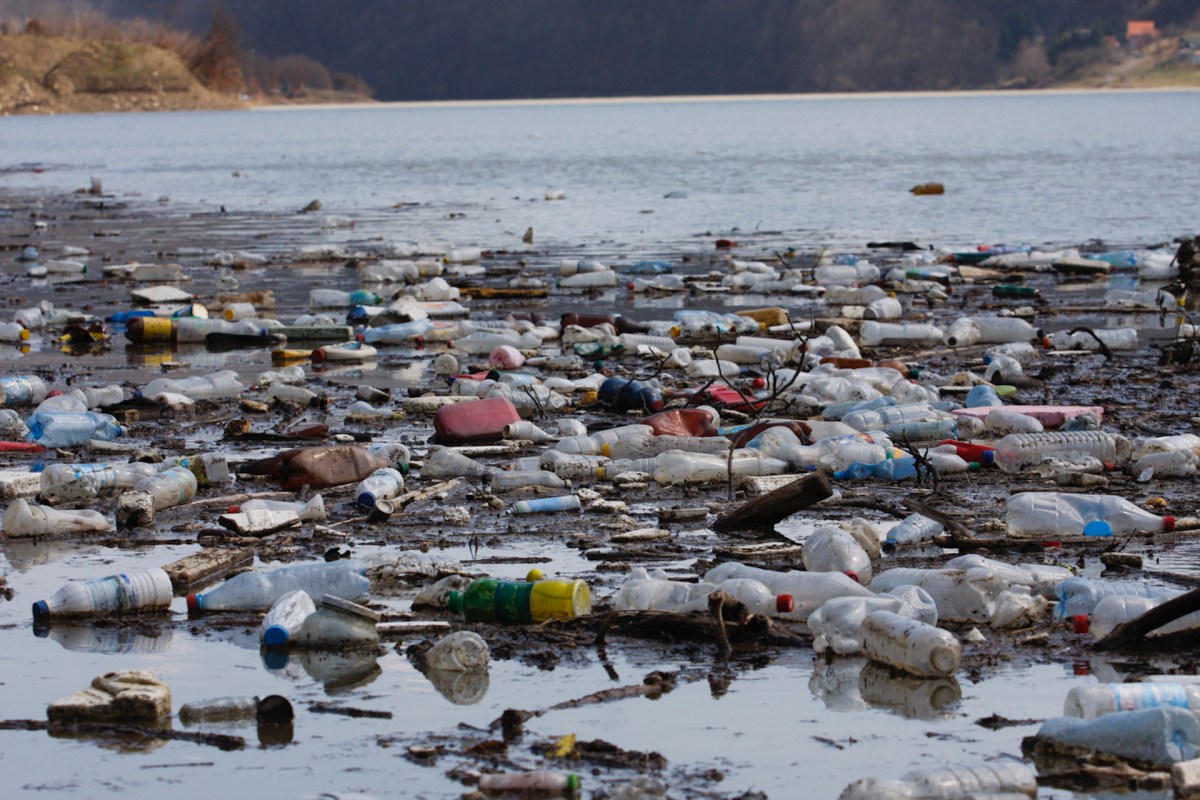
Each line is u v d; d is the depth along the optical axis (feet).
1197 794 17.01
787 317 56.65
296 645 23.16
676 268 79.20
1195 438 34.40
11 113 456.45
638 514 30.96
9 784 18.11
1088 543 27.89
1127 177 146.00
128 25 603.26
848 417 37.01
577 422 38.22
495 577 26.16
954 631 23.17
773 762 18.31
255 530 29.25
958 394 42.91
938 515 28.19
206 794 17.72
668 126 350.43
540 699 20.67
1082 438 34.37
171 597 25.43
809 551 25.90
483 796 17.38
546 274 77.25
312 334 57.21
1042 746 18.52
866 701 20.31
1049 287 70.28
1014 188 134.82
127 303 68.08
